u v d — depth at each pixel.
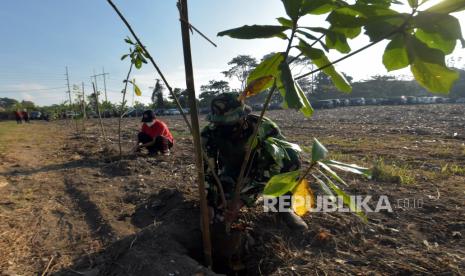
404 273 2.43
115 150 8.58
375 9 1.51
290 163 2.94
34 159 8.22
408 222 3.31
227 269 2.73
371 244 2.87
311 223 3.21
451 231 3.09
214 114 2.70
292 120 20.45
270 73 2.01
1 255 2.98
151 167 6.29
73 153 9.02
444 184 4.56
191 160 6.93
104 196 4.62
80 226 3.66
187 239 2.85
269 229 3.05
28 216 3.97
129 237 2.88
